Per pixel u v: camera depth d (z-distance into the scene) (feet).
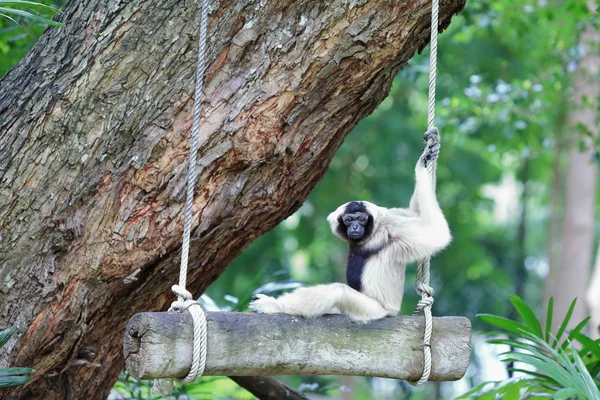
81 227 24.99
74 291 25.45
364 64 25.27
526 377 30.86
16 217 25.02
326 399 99.96
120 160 25.02
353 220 28.35
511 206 140.77
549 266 97.40
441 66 83.61
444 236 26.81
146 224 25.20
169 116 24.98
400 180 89.40
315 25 24.86
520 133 65.36
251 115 24.99
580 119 77.51
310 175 27.14
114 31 25.31
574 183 86.63
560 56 64.59
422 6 24.99
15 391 26.96
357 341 23.61
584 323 29.32
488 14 57.88
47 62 25.90
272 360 22.53
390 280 27.61
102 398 29.60
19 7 32.78
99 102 25.02
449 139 80.64
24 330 25.29
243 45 25.02
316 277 103.50
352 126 27.37
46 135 25.12
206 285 29.32
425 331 24.12
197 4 25.20
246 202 25.98
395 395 120.37
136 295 26.96
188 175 23.17
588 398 23.58
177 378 21.76
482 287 106.63
